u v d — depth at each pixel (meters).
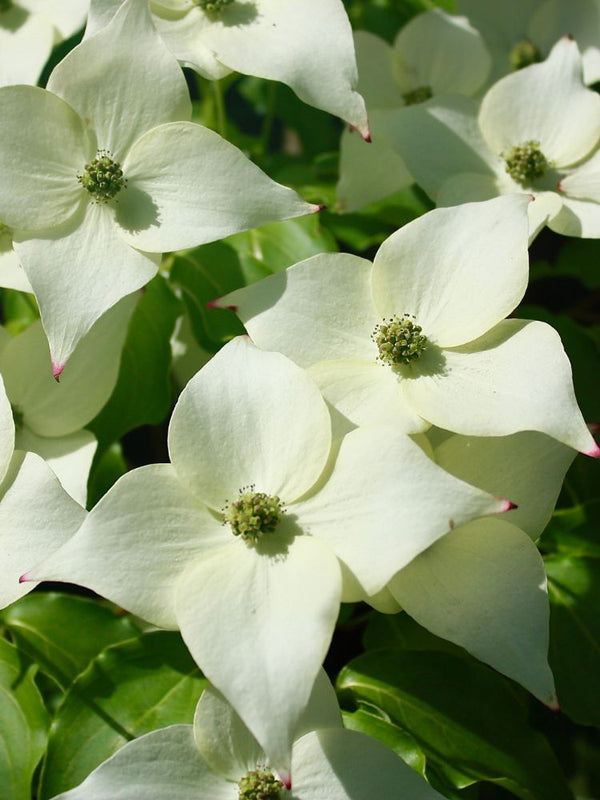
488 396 0.27
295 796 0.26
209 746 0.26
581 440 0.26
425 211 0.35
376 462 0.26
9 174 0.29
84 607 0.31
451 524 0.25
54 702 0.30
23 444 0.30
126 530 0.26
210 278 0.33
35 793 0.29
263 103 0.42
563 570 0.31
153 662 0.29
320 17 0.31
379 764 0.26
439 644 0.30
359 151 0.34
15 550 0.27
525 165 0.32
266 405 0.27
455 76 0.36
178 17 0.32
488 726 0.28
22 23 0.34
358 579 0.25
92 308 0.29
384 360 0.28
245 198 0.29
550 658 0.30
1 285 0.30
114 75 0.29
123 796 0.25
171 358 0.33
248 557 0.26
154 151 0.29
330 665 0.31
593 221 0.31
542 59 0.36
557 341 0.27
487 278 0.28
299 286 0.29
